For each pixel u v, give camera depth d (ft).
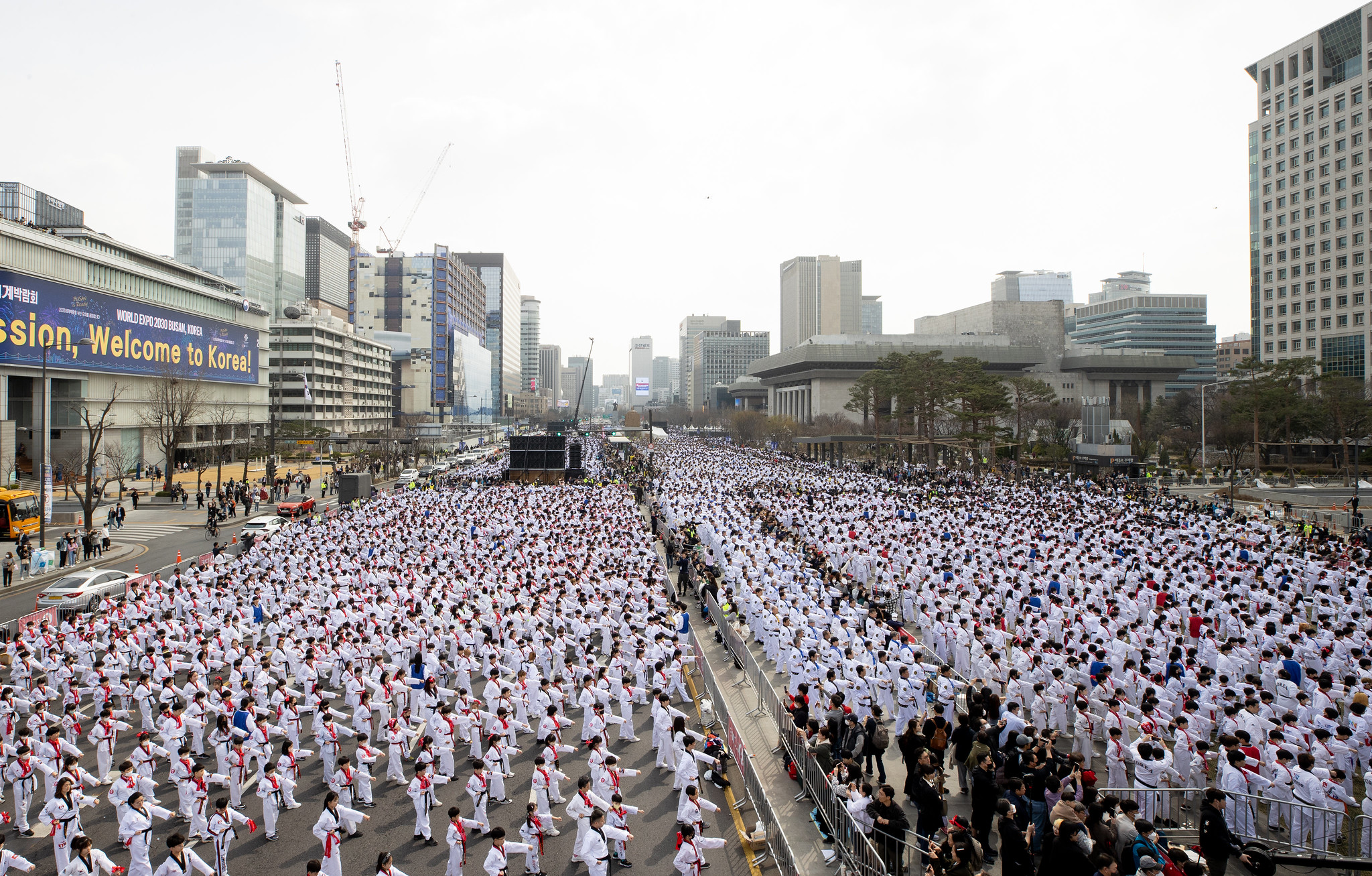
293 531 138.41
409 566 104.42
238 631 80.02
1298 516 197.26
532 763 58.49
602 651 81.97
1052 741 46.16
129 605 88.38
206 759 58.80
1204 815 38.32
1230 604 82.38
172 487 227.81
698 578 110.01
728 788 54.08
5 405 219.20
